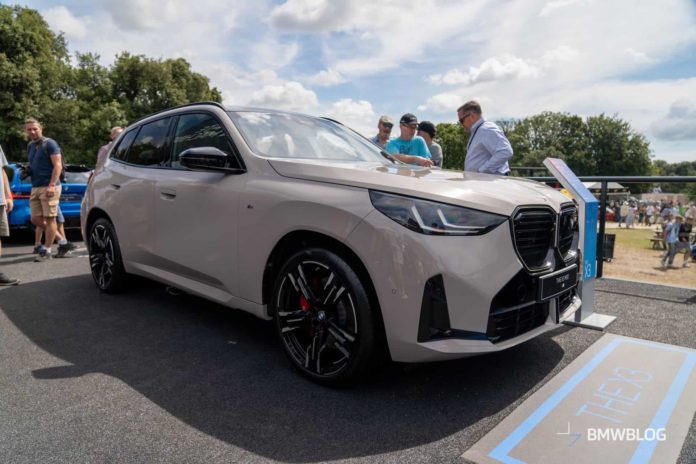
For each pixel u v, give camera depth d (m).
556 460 1.83
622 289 4.53
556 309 2.53
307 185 2.54
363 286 2.29
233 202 2.87
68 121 34.78
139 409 2.23
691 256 4.62
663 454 1.87
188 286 3.31
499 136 4.48
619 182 4.94
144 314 3.74
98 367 2.73
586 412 2.21
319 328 2.48
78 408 2.24
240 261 2.85
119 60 45.34
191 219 3.19
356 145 3.65
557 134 86.00
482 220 2.14
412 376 2.60
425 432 2.04
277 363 2.79
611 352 2.92
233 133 3.08
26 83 28.78
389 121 6.26
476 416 2.17
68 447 1.91
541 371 2.65
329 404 2.29
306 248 2.51
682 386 2.46
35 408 2.24
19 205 7.33
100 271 4.38
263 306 2.78
